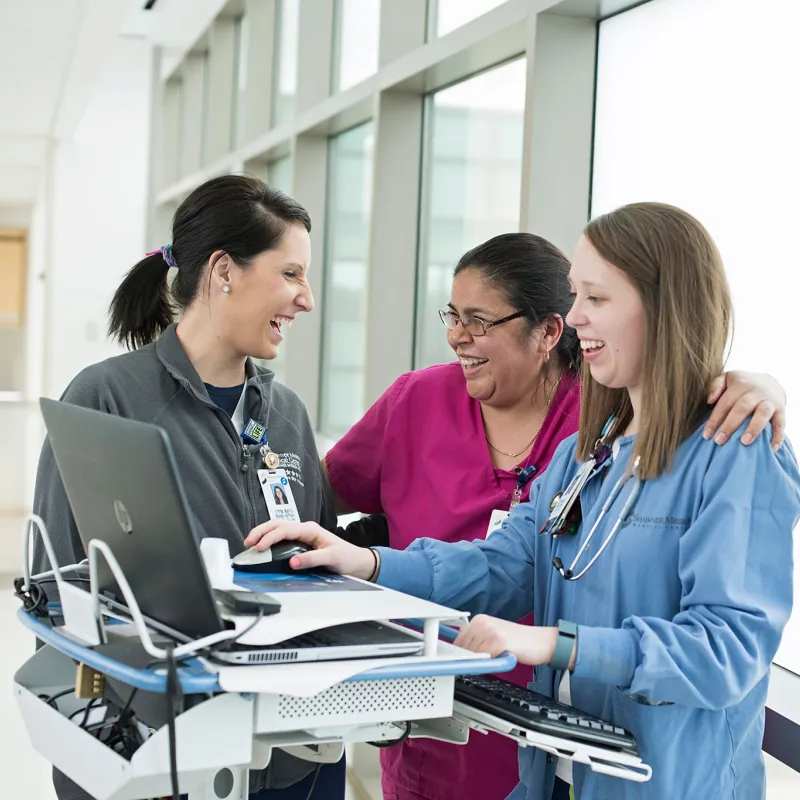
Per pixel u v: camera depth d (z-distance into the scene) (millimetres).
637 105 2535
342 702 1117
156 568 1091
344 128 4738
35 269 14188
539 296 1876
